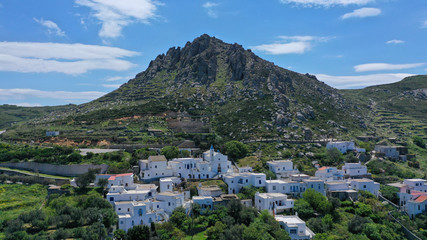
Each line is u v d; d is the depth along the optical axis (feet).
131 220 422.82
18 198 495.00
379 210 512.63
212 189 508.53
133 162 603.26
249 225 433.48
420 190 574.56
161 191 519.19
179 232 409.69
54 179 546.67
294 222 440.04
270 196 485.15
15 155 623.36
